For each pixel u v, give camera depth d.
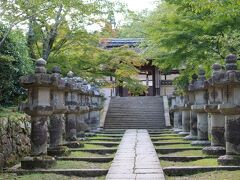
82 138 17.11
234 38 13.56
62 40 19.75
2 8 10.48
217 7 10.63
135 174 8.73
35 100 10.12
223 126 11.99
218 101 11.77
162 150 13.21
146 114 29.05
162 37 15.25
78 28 19.27
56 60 19.23
